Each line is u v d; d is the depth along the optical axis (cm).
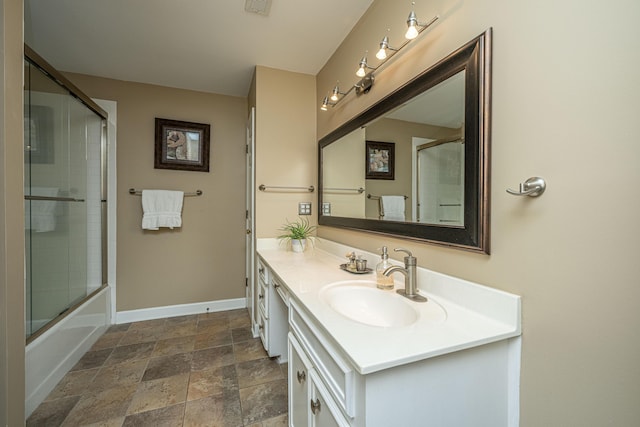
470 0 92
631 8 56
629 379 57
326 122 214
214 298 277
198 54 204
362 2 152
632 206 56
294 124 229
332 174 201
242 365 182
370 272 141
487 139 85
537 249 73
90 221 232
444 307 94
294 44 191
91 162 232
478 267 89
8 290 76
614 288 59
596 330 62
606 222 60
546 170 70
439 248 105
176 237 264
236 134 281
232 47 195
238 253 284
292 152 228
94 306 212
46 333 155
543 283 72
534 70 73
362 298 117
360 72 140
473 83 89
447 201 101
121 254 247
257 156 219
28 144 165
